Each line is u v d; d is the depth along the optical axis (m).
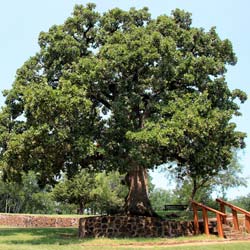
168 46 17.80
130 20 21.11
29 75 20.23
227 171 38.94
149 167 18.19
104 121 18.66
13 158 17.02
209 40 21.45
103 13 21.41
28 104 16.06
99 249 12.37
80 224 19.75
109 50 17.70
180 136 16.30
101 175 54.84
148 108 19.20
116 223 19.27
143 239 16.92
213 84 20.17
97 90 19.00
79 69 18.05
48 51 20.03
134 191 21.53
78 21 20.91
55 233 21.19
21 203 60.88
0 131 18.22
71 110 15.99
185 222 19.58
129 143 17.03
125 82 18.41
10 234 20.44
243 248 13.02
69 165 18.66
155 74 18.23
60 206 67.75
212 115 17.50
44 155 17.06
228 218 21.72
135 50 17.58
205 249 12.77
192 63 19.42
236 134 19.80
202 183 33.25
